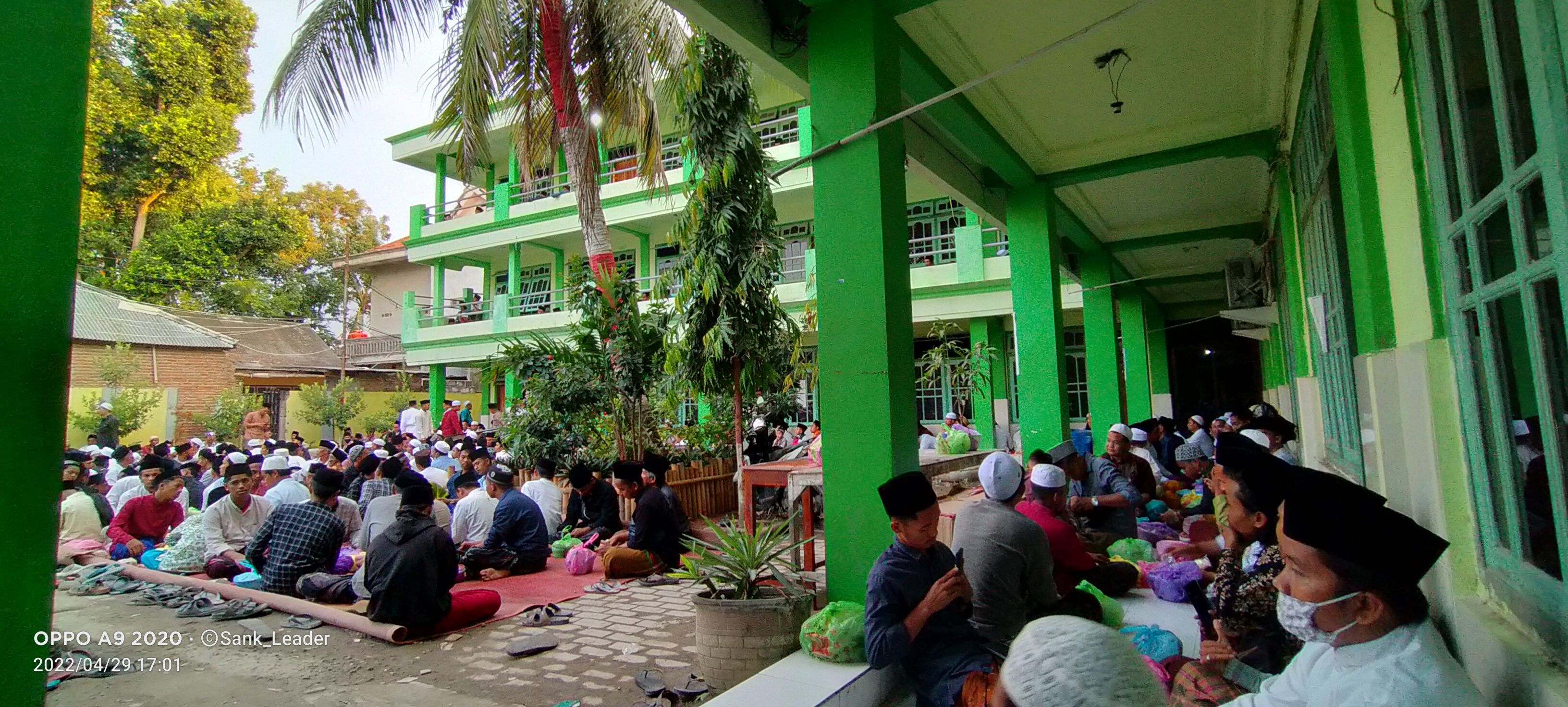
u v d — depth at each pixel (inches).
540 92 374.3
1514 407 73.8
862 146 160.9
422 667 169.2
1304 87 173.6
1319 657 73.2
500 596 227.8
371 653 178.5
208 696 152.2
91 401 617.3
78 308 693.3
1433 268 90.2
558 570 268.5
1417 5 87.0
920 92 201.0
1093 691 44.1
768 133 620.1
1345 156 119.2
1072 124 243.8
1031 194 278.2
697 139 284.8
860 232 160.4
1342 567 66.8
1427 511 93.7
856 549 157.2
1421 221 91.6
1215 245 401.4
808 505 233.3
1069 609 130.5
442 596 193.6
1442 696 63.0
